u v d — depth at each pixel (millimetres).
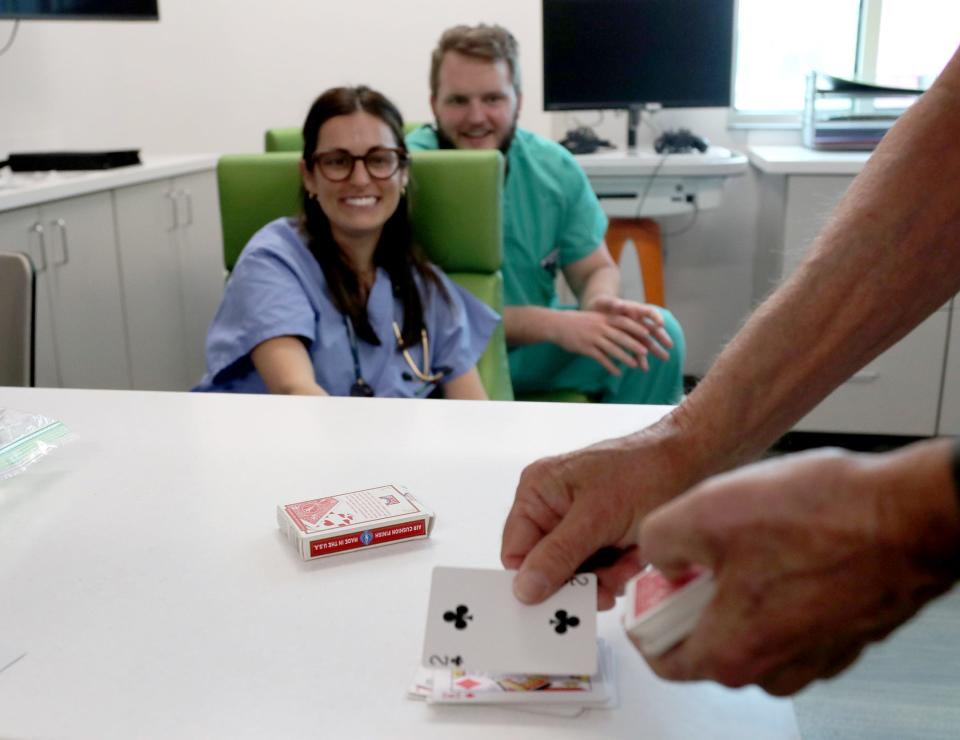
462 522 750
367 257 1800
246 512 769
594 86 3047
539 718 533
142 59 3422
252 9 3363
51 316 2408
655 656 420
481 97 2316
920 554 318
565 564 568
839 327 675
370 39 3357
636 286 3121
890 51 3275
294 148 2574
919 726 1543
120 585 664
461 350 1861
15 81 3053
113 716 532
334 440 918
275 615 627
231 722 527
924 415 2805
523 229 2377
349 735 518
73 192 2436
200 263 3189
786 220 2826
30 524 752
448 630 544
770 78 3365
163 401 1039
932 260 671
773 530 345
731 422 670
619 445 660
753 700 547
